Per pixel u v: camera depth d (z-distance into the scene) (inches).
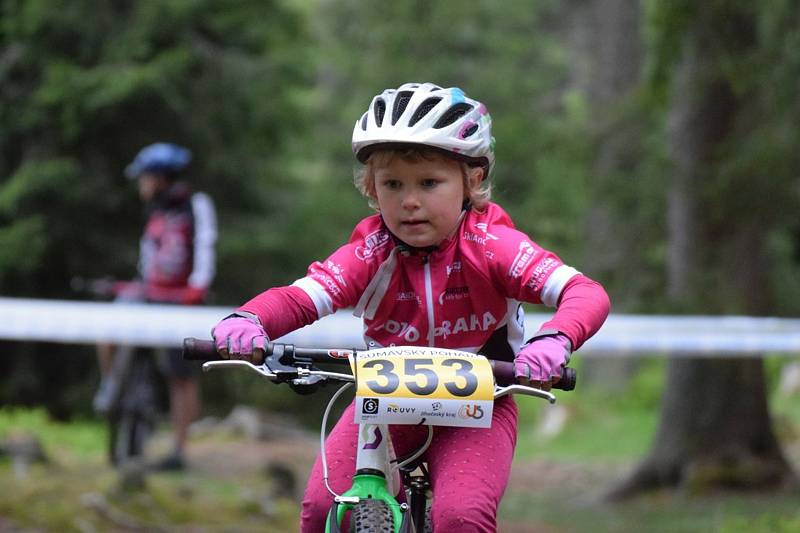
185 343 229.9
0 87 1076.5
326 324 599.5
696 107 697.6
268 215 1196.5
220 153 1127.6
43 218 1053.8
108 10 1077.8
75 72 1037.8
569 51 1972.2
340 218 1310.3
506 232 252.1
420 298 253.9
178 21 1081.4
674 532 579.2
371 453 236.5
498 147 887.1
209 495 553.3
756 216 681.0
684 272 714.8
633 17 1455.5
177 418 642.8
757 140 653.3
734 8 636.1
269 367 229.8
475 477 233.5
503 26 1819.6
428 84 248.8
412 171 243.1
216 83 1106.1
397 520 222.7
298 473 721.6
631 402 1364.4
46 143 1087.6
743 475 717.3
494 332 260.1
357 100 1775.3
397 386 223.3
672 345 546.9
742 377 732.7
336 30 1863.9
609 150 794.2
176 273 639.1
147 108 1090.1
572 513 683.4
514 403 257.6
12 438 641.6
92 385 1090.7
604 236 1013.8
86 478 558.6
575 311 234.2
